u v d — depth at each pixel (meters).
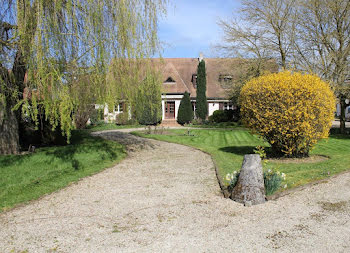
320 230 3.95
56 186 6.61
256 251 3.45
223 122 27.92
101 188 6.53
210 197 5.67
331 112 8.74
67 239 3.91
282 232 3.94
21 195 5.92
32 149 11.12
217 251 3.48
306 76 8.65
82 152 10.82
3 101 8.28
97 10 7.84
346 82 16.78
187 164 9.30
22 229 4.28
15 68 8.51
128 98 10.30
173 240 3.80
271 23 18.47
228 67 22.94
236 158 10.05
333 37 16.67
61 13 7.70
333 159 8.89
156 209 5.06
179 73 33.03
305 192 5.63
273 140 9.21
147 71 10.45
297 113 8.28
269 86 8.52
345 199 5.14
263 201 5.21
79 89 9.27
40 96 7.56
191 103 30.69
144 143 14.84
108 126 25.12
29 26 6.93
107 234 4.05
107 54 8.27
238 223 4.31
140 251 3.52
